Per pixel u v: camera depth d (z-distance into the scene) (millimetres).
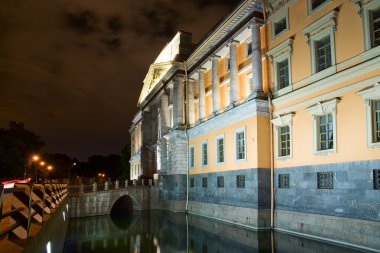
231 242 20828
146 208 45875
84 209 40250
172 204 42281
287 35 25703
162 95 50344
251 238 21672
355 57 19609
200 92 39469
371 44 18828
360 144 18734
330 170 20562
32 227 7676
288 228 23453
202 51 38781
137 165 78688
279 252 17250
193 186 39094
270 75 27297
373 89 18047
